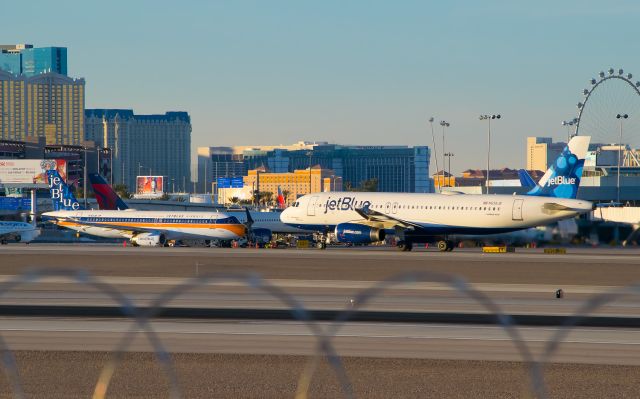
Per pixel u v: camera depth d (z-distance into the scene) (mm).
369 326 139750
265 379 98312
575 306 170000
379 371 103000
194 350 116062
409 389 94250
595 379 99500
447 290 199125
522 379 99312
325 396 91000
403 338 127375
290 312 156250
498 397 91188
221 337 127125
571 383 97500
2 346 108500
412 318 149500
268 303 170125
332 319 148250
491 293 195375
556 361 110188
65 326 137250
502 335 130875
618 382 98062
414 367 105375
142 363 106375
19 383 94062
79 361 107312
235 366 105062
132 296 183750
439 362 108562
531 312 159875
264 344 121062
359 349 117875
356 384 96312
